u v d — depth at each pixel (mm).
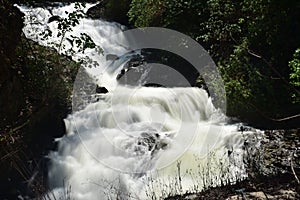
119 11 14594
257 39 9125
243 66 8906
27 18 8953
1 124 6469
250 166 6496
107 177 7215
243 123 8555
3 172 6633
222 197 5395
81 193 7152
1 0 6711
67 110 8344
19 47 7516
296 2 8805
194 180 6578
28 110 7246
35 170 7105
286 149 7094
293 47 8867
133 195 6484
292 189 5488
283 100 8562
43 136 7906
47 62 8234
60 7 12648
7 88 6746
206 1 10867
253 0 9078
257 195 5359
